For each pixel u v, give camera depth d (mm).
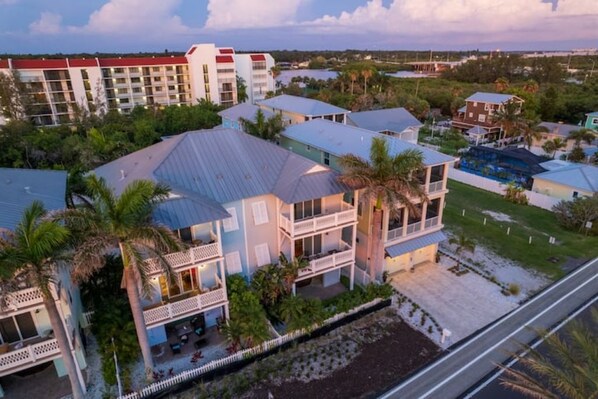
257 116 38938
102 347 18844
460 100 84938
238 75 105625
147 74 89438
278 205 23000
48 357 16375
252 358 19469
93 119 65000
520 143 66812
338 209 25266
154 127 62031
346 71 99938
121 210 14664
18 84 70625
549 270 27953
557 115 78750
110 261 22172
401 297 24906
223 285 20219
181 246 15742
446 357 19984
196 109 69750
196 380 18078
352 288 25312
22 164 46125
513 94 75438
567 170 41031
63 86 79375
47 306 14367
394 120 55438
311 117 48469
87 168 41625
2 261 12602
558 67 121938
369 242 26266
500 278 27000
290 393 17891
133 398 17031
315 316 20938
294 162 24266
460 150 60531
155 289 20281
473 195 43219
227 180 22688
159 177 20969
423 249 28844
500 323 22516
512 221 36219
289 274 22109
